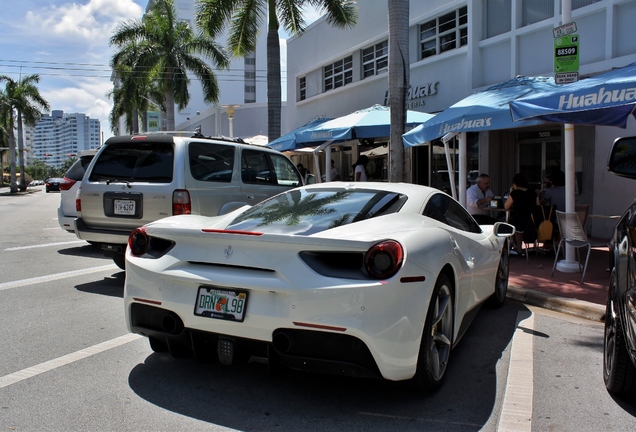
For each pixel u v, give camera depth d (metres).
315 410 3.35
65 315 5.51
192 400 3.48
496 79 12.84
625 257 3.26
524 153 13.04
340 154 20.97
